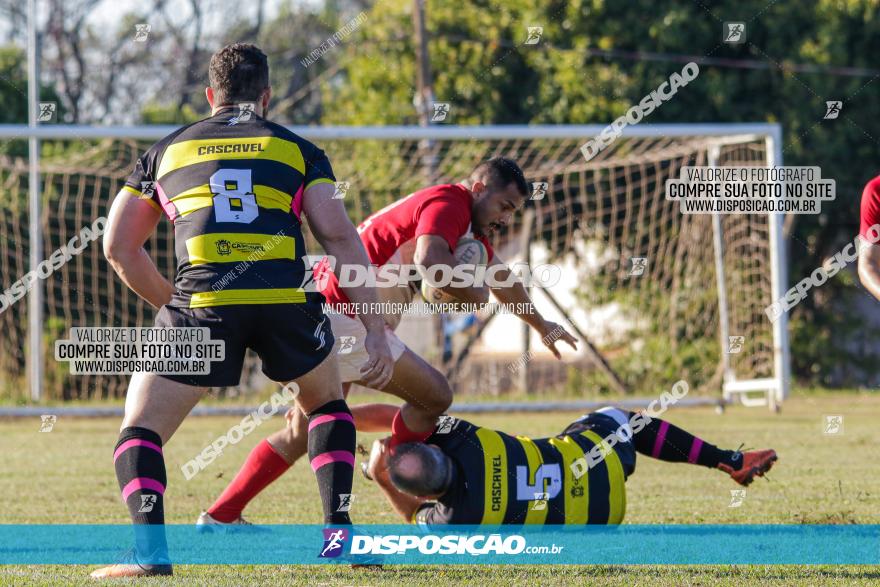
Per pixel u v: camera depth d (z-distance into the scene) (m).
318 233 11.83
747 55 55.88
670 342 51.03
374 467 13.95
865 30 55.94
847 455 24.11
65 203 42.84
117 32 81.69
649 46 55.56
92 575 11.08
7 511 16.72
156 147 12.07
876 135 55.75
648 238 51.78
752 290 44.75
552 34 56.22
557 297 54.12
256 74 12.21
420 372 12.88
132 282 12.34
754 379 42.84
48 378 42.44
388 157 47.22
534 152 50.97
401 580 10.89
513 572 11.43
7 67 59.53
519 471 12.95
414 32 60.56
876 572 11.38
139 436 11.12
